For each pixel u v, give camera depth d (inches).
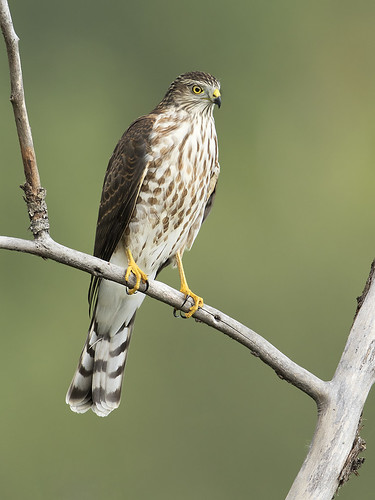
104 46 666.2
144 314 520.1
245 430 491.5
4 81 653.9
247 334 250.4
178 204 323.0
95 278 324.2
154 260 334.6
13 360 573.3
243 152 637.3
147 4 666.2
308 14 669.3
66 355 577.0
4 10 224.8
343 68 666.2
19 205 597.6
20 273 588.1
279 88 660.7
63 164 631.2
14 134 639.8
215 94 321.7
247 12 665.0
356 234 611.8
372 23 665.0
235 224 607.2
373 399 456.4
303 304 576.1
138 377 510.6
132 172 317.4
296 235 607.2
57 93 658.2
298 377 241.4
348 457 233.0
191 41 661.3
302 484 230.2
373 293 246.8
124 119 656.4
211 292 573.6
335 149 649.0
